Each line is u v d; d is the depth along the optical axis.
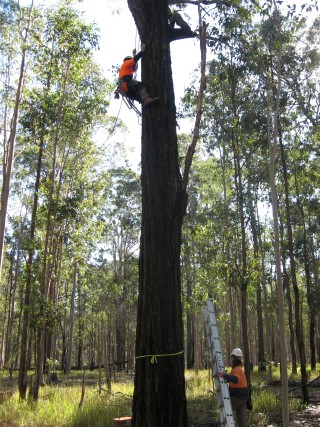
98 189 22.03
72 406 12.30
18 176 26.02
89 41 16.09
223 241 17.39
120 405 12.13
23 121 15.96
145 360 6.65
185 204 7.30
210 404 12.83
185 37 8.07
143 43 7.77
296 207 22.36
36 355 14.45
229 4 9.09
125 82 7.71
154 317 6.72
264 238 24.70
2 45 18.69
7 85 19.58
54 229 18.27
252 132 15.27
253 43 11.02
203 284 18.61
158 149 7.28
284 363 6.80
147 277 6.93
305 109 14.34
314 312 21.44
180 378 6.60
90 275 31.27
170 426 6.34
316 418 11.57
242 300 13.97
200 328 34.50
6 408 12.55
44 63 16.48
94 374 32.03
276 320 29.23
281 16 10.05
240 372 8.50
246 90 15.41
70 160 21.89
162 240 6.99
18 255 33.59
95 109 16.81
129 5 7.95
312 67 12.80
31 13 18.06
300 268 28.06
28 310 14.55
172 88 7.67
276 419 11.39
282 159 14.61
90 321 41.84
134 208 34.69
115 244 37.06
